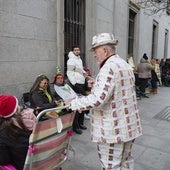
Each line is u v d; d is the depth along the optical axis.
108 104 2.42
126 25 11.21
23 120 2.55
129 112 2.48
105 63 2.44
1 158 2.42
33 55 5.25
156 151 4.45
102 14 8.46
